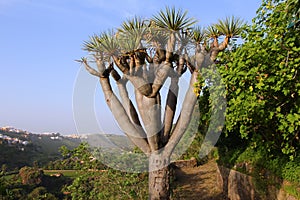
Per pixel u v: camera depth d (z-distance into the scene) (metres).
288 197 5.52
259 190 6.66
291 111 4.26
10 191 4.73
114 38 4.14
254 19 5.00
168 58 4.18
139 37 4.13
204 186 9.34
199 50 4.55
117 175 6.13
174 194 7.21
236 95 4.67
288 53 3.93
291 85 4.11
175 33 4.20
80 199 6.02
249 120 4.71
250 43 4.46
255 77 4.21
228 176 8.44
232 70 4.46
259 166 7.06
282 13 4.29
